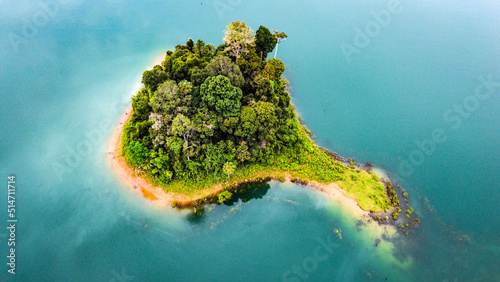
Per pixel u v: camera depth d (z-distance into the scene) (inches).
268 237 2235.5
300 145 2706.7
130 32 3846.0
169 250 2118.6
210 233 2224.4
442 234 2316.7
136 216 2253.9
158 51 3636.8
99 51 3531.0
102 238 2135.8
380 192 2524.6
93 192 2352.4
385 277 2079.2
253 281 2027.6
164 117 2268.7
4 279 1909.4
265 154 2532.0
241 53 2817.4
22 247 2054.6
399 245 2237.9
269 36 2962.6
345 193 2492.6
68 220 2202.3
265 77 2620.6
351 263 2132.1
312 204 2429.9
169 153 2329.0
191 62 2620.6
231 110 2290.8
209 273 2046.0
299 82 3511.3
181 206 2324.1
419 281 2076.8
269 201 2433.6
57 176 2418.8
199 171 2427.4
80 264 2017.7
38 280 1937.7
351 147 2893.7
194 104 2356.1
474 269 2137.1
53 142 2642.7
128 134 2498.8
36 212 2224.4
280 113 2598.4
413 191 2583.7
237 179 2511.1
